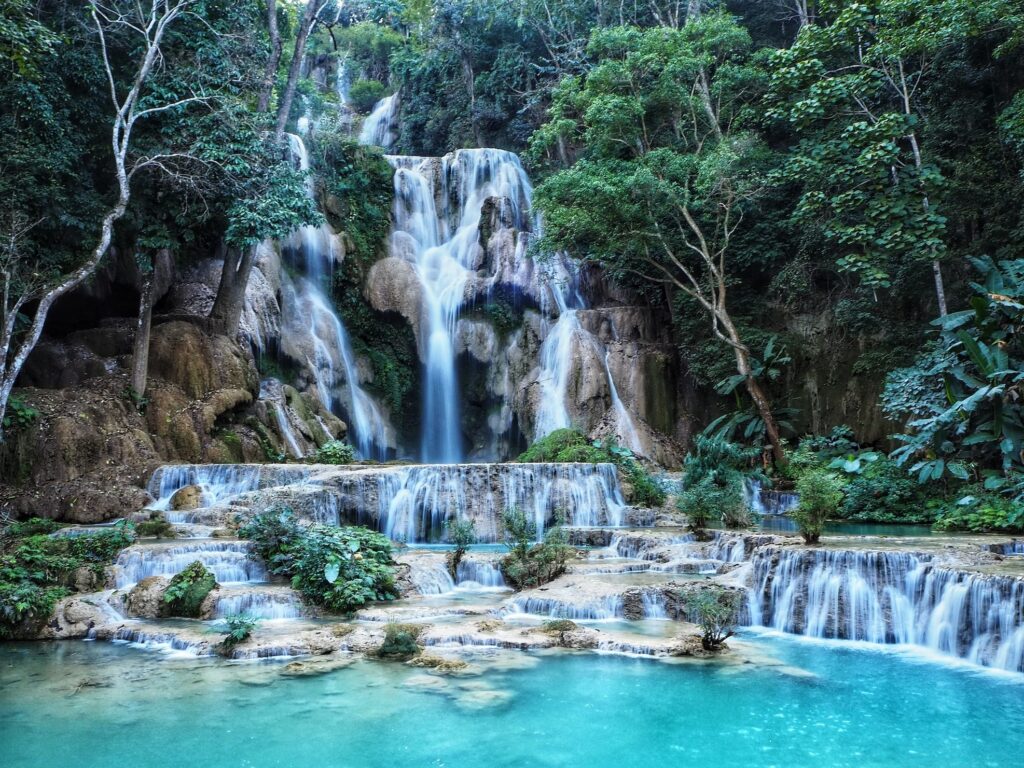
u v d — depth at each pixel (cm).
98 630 994
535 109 3331
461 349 2647
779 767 582
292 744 628
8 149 1598
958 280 2031
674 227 2488
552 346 2589
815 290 2398
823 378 2261
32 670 836
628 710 704
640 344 2570
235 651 877
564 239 2256
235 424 1975
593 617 1043
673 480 1975
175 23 1950
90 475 1605
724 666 844
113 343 1998
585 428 2400
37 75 1431
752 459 2181
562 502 1734
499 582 1262
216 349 2014
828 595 997
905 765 585
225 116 1872
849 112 2059
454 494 1678
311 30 2348
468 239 2872
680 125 2511
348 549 1165
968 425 1652
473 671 820
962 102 2047
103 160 1945
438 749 618
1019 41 1827
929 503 1647
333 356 2506
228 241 1898
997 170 1958
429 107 3756
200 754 608
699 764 589
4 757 605
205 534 1371
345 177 2800
